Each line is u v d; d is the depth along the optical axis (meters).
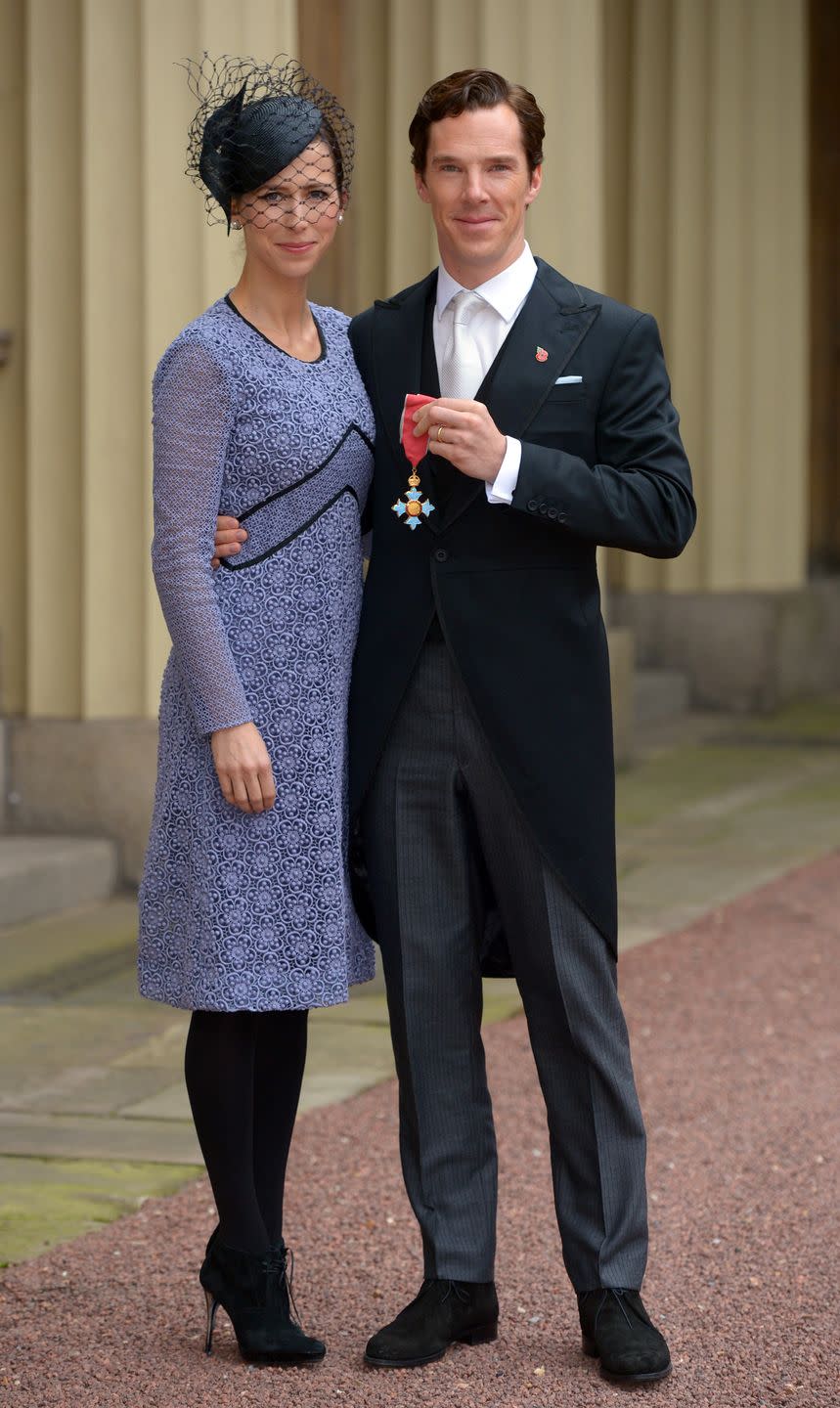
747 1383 3.73
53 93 8.66
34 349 8.77
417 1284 4.29
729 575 15.73
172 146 8.60
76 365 8.74
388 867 3.79
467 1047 3.87
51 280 8.74
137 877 8.80
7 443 8.98
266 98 3.68
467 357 3.64
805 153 15.88
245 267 3.75
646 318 3.71
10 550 9.02
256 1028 3.88
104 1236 4.58
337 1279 4.32
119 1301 4.17
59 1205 4.81
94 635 8.80
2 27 8.80
